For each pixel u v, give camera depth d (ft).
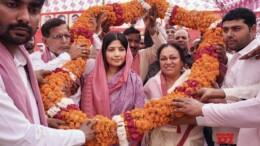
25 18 5.40
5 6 5.30
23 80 6.18
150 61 13.51
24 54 6.31
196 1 12.76
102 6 12.44
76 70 10.61
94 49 12.48
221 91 8.97
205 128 11.17
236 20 9.36
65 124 8.65
